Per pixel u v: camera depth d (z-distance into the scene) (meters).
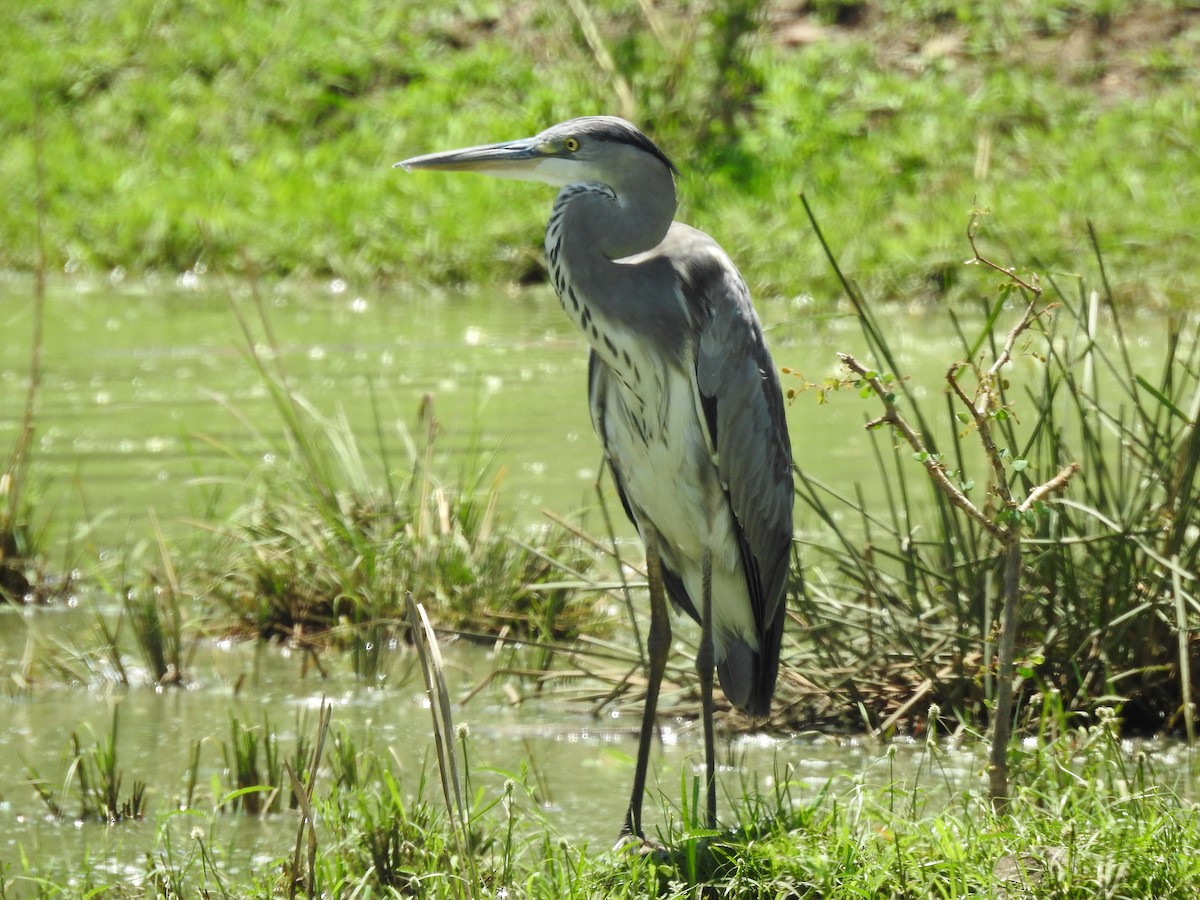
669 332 8.14
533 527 12.37
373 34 30.11
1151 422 9.53
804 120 25.84
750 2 26.98
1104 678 9.20
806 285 21.64
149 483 14.05
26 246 25.62
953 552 9.41
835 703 9.43
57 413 16.48
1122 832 6.59
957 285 21.20
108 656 10.61
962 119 25.80
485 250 24.14
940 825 6.80
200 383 17.80
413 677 10.45
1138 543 9.02
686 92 26.58
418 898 6.78
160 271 24.94
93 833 8.00
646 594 11.59
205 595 11.41
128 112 29.59
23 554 12.03
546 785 8.44
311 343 19.98
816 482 9.76
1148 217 22.23
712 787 7.74
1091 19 27.89
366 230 24.94
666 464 8.34
